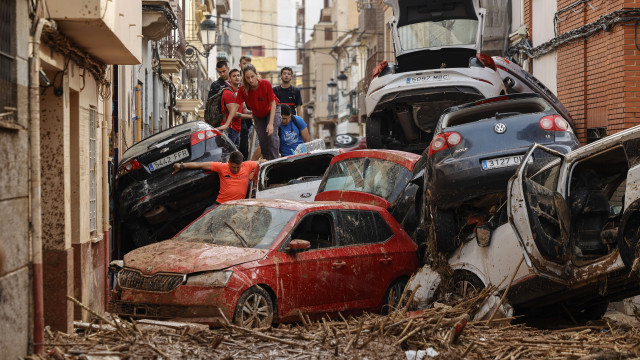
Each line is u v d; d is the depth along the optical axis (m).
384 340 7.64
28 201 6.23
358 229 10.16
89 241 9.01
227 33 62.28
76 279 8.59
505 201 9.57
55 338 7.28
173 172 12.72
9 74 5.93
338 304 9.55
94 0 7.23
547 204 8.51
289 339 7.70
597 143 8.50
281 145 16.38
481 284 9.38
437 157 9.73
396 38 17.06
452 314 8.70
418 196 11.08
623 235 7.84
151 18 17.64
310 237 9.84
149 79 21.17
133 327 7.59
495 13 23.19
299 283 9.09
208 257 8.77
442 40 16.72
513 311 9.16
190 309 8.45
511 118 9.75
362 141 28.72
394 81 16.06
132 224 12.91
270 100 14.95
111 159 12.77
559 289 8.74
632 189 7.81
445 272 9.75
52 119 7.93
